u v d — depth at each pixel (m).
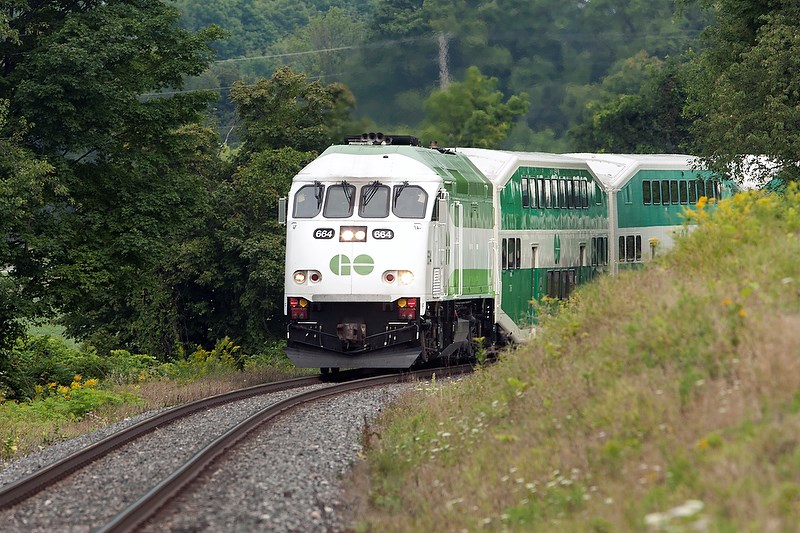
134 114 119.06
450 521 36.84
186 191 123.69
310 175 91.56
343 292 88.69
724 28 117.12
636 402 39.09
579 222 122.56
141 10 121.81
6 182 99.44
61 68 107.06
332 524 38.41
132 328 176.75
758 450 30.98
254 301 178.50
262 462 49.25
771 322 38.91
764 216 57.41
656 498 30.69
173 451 53.34
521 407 48.94
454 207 94.56
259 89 192.38
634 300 52.38
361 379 85.12
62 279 114.12
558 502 34.53
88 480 46.81
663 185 137.75
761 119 102.56
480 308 104.25
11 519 39.88
